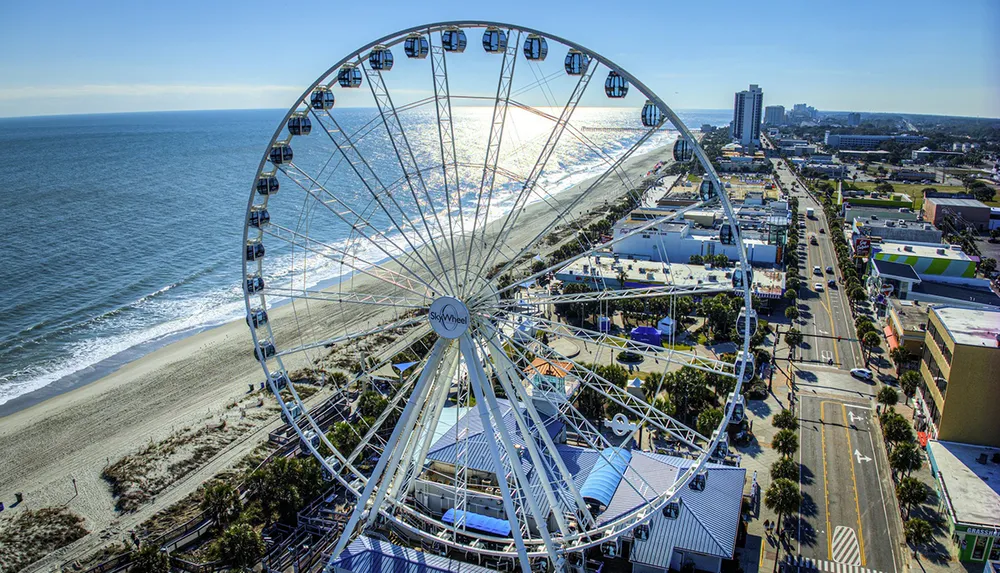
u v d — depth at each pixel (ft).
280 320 433.07
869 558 195.93
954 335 242.99
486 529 198.39
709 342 373.40
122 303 474.08
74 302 472.85
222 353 378.12
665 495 163.73
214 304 473.67
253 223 176.76
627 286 450.30
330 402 297.33
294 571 192.24
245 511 218.18
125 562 200.13
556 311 426.92
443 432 247.91
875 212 643.45
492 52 167.32
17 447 278.46
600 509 204.64
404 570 172.04
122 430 290.56
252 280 179.63
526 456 226.38
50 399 329.52
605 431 271.49
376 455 252.42
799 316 422.82
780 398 302.66
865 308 435.53
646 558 184.44
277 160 173.88
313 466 227.20
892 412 265.13
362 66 173.27
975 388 233.96
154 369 357.82
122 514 228.63
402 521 197.57
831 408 292.40
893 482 234.38
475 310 170.81
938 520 213.05
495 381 297.74
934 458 230.27
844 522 212.43
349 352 369.30
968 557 193.06
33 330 420.77
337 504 224.12
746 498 222.28
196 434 282.36
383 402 273.33
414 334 382.83
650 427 274.16
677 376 285.64
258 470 227.61
